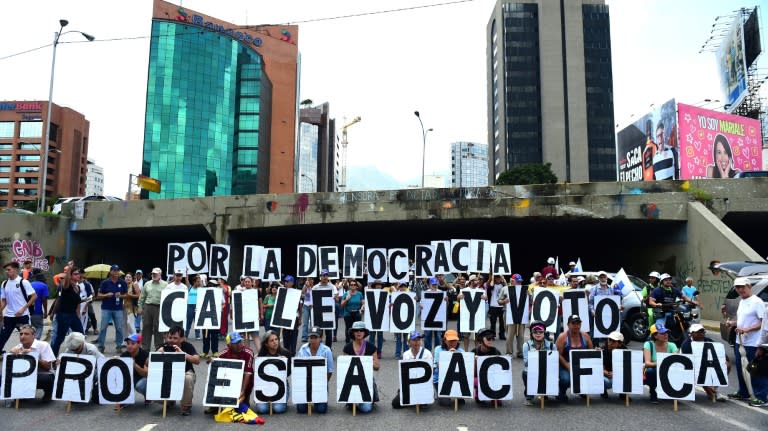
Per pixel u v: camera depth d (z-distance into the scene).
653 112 48.75
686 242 23.81
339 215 27.45
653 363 8.89
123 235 34.81
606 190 24.70
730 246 20.69
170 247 15.05
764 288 11.62
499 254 15.47
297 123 120.38
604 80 116.56
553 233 31.52
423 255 15.40
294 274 42.12
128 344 8.38
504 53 119.44
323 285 12.60
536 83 118.19
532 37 119.62
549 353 8.74
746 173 27.89
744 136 47.34
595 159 114.00
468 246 15.32
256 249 15.41
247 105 103.25
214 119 99.00
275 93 113.06
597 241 34.97
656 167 47.84
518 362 12.28
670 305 13.23
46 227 30.69
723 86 57.03
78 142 137.50
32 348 8.79
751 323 8.84
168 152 94.69
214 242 28.97
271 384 8.31
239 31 107.12
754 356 8.65
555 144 114.12
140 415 8.05
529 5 120.69
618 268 32.28
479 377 8.57
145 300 12.82
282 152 112.19
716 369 8.98
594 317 11.85
